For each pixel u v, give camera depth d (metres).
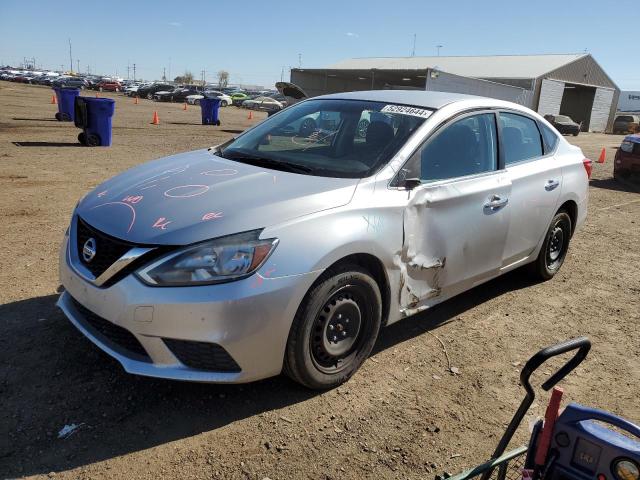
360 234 3.05
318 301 2.92
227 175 3.35
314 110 4.23
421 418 3.04
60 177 8.95
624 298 5.09
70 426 2.73
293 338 2.90
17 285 4.33
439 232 3.61
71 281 3.00
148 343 2.68
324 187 3.13
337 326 3.13
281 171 3.42
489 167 4.15
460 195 3.73
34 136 14.58
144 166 3.85
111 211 3.03
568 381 3.56
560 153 5.11
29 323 3.70
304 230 2.87
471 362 3.70
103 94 57.16
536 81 44.19
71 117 19.47
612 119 54.62
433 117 3.77
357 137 3.72
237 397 3.08
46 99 33.53
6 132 15.11
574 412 1.89
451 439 2.89
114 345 2.86
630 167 11.80
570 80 48.03
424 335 4.05
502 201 4.12
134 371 2.71
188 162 3.77
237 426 2.85
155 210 2.93
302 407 3.04
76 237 3.11
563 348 1.99
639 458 1.74
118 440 2.67
